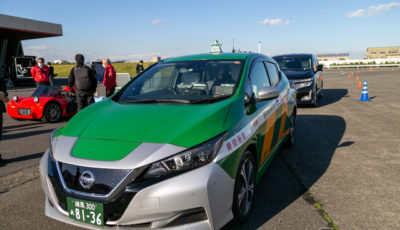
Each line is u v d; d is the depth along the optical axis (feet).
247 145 8.91
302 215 9.66
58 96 28.45
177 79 11.34
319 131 21.12
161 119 8.45
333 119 25.27
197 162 7.36
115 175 7.08
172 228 7.22
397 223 9.08
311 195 11.09
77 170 7.40
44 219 9.80
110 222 7.25
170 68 12.22
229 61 11.85
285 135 15.42
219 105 9.06
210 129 7.99
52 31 104.94
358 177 12.69
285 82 16.02
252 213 9.87
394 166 13.85
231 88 10.16
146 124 8.27
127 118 8.77
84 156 7.52
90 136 8.17
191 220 7.39
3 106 15.98
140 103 10.21
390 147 16.79
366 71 117.50
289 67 34.24
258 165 10.40
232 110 8.95
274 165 14.44
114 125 8.46
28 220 9.75
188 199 7.13
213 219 7.53
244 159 9.01
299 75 31.37
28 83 86.12
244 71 11.01
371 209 9.96
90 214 7.32
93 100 23.35
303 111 29.99
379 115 26.43
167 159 7.21
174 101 9.86
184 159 7.29
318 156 15.61
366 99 35.96
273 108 12.10
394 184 11.88
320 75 38.42
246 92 10.20
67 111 28.89
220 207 7.70
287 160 15.10
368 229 8.80
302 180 12.53
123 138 7.82
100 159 7.31
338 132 20.66
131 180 7.02
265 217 9.60
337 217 9.50
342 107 31.58
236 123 8.69
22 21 93.91
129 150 7.38
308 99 30.91
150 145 7.44
